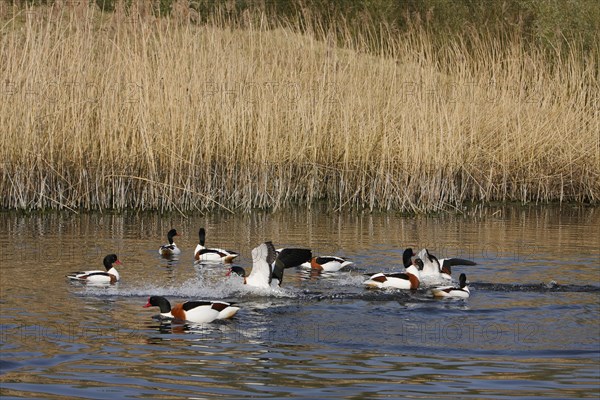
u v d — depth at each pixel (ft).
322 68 93.50
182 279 55.52
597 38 115.03
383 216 85.10
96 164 84.28
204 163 86.74
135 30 85.81
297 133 89.40
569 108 96.53
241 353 39.78
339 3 127.75
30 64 82.23
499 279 55.67
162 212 83.92
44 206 82.99
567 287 53.31
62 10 84.38
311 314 47.19
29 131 82.02
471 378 36.60
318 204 91.25
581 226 79.56
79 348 40.01
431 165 88.38
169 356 39.11
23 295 49.73
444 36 114.42
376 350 40.45
